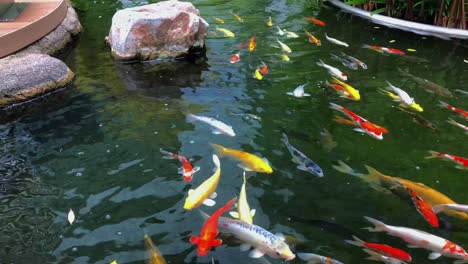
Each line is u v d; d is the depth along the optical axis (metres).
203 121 3.83
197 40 5.36
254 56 5.26
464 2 6.09
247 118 3.91
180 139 3.57
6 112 4.14
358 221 2.73
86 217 2.79
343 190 3.02
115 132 3.71
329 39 5.69
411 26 6.25
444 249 2.42
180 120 3.87
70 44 5.73
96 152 3.45
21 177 3.20
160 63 5.18
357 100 4.28
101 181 3.12
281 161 3.30
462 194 3.02
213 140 3.56
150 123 3.84
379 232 2.64
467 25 6.17
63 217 2.79
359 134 3.70
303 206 2.86
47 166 3.31
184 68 5.01
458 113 4.06
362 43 5.72
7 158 3.42
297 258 2.42
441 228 2.68
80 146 3.54
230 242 2.48
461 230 2.67
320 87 4.50
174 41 5.21
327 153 3.44
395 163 3.35
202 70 4.93
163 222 2.72
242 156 3.24
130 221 2.74
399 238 2.59
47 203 2.93
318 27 6.25
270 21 6.23
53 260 2.47
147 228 2.68
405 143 3.61
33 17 5.29
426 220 2.74
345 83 4.62
